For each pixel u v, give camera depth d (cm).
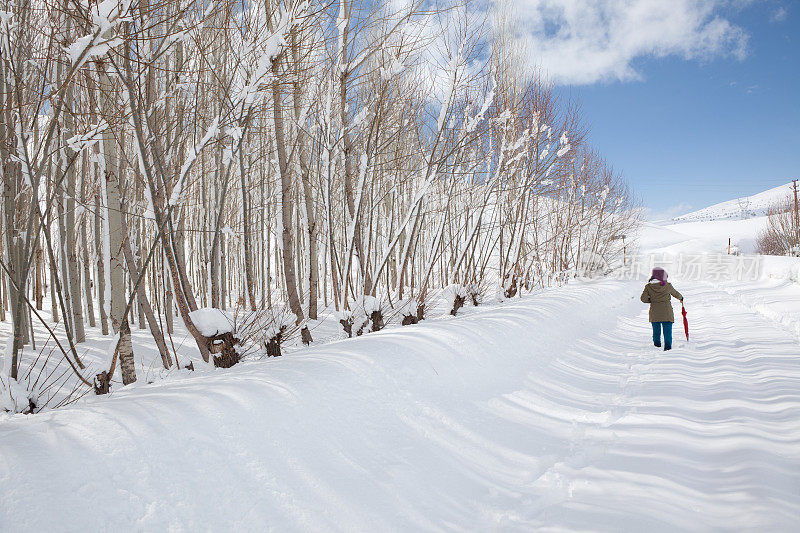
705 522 232
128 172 600
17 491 189
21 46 446
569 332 767
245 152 720
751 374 512
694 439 339
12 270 491
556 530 234
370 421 323
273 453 259
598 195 2094
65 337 733
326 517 229
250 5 525
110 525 190
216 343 512
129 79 430
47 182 477
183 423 256
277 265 1524
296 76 596
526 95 1251
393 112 735
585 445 344
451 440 332
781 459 291
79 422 246
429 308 921
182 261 689
